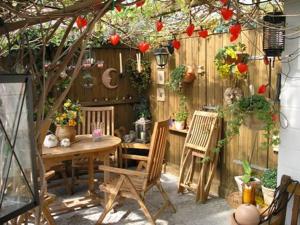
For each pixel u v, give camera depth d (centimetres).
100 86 488
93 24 139
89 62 454
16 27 128
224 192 381
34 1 142
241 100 273
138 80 505
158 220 326
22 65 140
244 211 228
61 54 144
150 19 328
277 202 234
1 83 100
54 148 335
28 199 114
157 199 382
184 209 352
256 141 338
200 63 400
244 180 302
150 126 493
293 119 240
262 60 317
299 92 234
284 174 249
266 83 315
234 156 365
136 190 298
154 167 310
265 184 279
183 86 430
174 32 380
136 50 508
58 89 382
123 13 289
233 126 292
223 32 359
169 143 469
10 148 107
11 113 106
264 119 253
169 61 453
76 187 427
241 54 323
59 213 344
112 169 299
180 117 429
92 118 450
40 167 140
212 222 321
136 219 331
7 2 131
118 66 500
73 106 377
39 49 234
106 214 315
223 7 218
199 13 319
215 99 383
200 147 377
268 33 240
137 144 461
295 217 229
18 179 110
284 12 237
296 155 239
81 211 352
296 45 232
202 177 367
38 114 137
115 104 503
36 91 140
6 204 107
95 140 370
